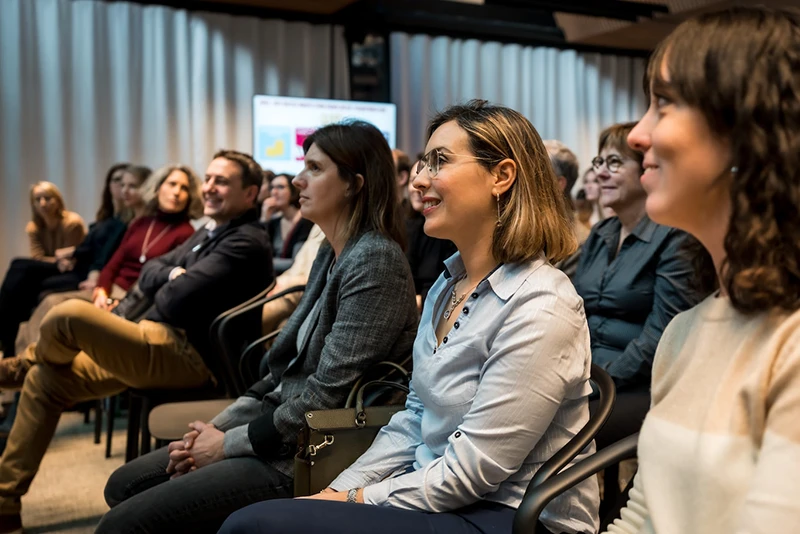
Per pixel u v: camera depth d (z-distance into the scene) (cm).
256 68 694
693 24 77
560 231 131
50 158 632
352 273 174
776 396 71
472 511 122
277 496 167
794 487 67
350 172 188
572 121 812
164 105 664
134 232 395
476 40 773
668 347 88
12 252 622
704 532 74
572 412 126
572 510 124
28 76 623
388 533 117
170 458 183
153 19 659
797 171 69
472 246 136
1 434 332
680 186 77
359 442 159
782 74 70
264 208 539
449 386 128
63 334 244
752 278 71
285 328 203
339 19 716
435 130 142
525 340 119
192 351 268
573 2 637
